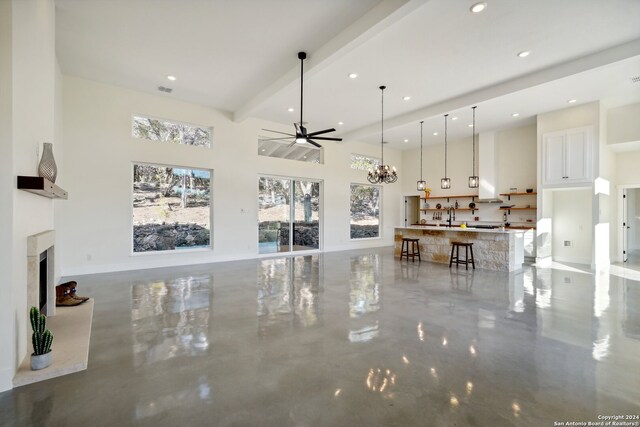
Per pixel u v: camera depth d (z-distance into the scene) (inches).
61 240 222.2
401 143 426.6
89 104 236.8
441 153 426.3
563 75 201.3
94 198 239.6
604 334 121.7
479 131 361.7
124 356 103.6
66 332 119.3
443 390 84.0
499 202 367.9
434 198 423.5
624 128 269.7
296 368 95.9
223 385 86.6
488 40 173.6
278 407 76.9
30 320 97.2
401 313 147.9
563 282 215.3
